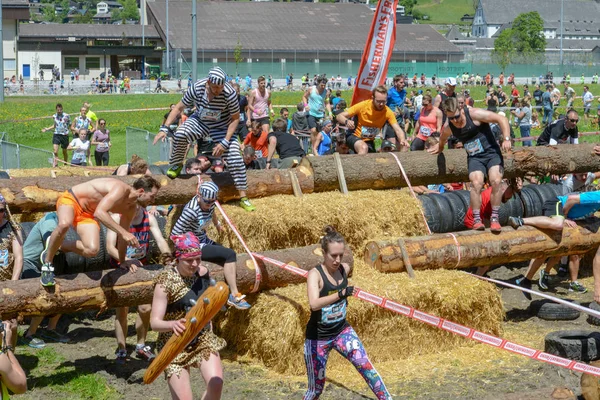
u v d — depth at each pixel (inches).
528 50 5772.6
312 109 997.2
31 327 449.7
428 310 443.8
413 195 540.4
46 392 382.0
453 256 493.0
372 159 547.8
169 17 4559.5
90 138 1189.7
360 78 741.9
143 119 1909.4
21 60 4077.3
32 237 434.0
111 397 379.6
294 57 4414.4
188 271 306.5
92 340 465.4
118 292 403.9
